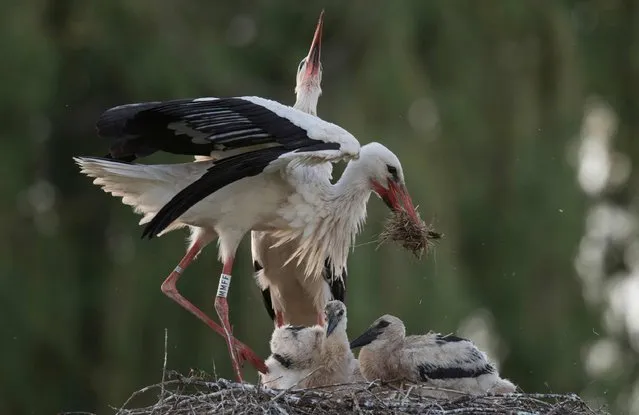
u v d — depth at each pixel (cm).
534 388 2008
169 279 1188
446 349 1186
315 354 1178
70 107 2005
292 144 1119
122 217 1927
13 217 1898
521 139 1961
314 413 1048
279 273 1269
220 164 1091
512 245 1981
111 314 1859
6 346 1864
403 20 1934
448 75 1977
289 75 2012
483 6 1997
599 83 2416
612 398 2108
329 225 1205
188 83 1919
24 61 1842
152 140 1138
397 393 1121
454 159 1944
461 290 1830
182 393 1076
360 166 1218
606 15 2444
